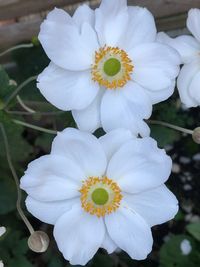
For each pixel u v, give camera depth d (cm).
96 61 17
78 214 18
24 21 26
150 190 18
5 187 25
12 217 27
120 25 17
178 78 19
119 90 18
